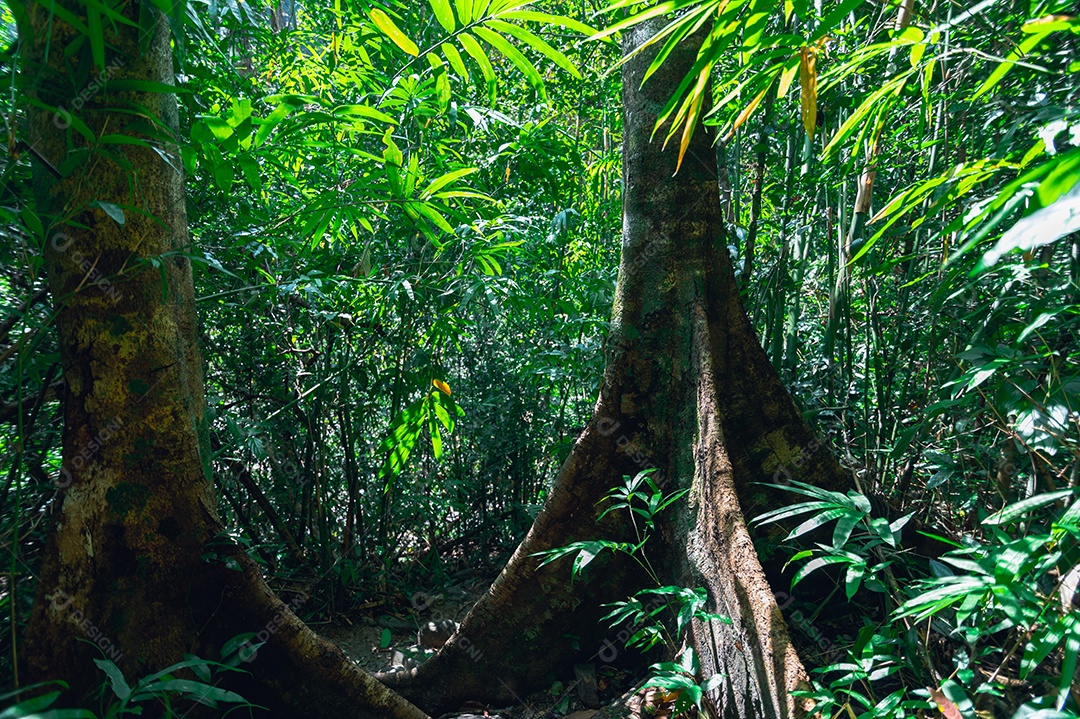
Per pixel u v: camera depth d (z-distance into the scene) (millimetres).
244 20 3303
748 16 1680
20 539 2445
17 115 2277
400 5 3840
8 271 2525
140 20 2205
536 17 2379
